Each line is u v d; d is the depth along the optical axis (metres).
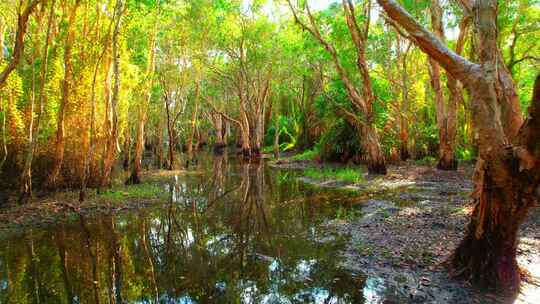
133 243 10.02
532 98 4.77
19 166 15.74
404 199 13.88
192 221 12.45
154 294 6.84
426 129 27.89
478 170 6.19
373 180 18.92
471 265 6.21
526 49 23.12
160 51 27.47
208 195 17.64
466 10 9.41
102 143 18.34
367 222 10.82
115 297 6.73
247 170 27.89
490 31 5.27
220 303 6.40
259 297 6.56
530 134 4.90
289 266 7.91
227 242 9.93
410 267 7.17
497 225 5.79
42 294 6.87
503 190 5.46
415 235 9.13
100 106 18.28
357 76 23.77
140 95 23.64
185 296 6.73
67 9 17.22
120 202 15.12
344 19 20.52
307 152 35.28
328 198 15.09
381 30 25.81
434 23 18.45
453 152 20.30
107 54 17.33
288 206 14.17
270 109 50.91
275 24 30.27
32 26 16.67
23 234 10.82
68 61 15.02
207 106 50.16
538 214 10.52
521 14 19.33
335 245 9.00
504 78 6.50
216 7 25.45
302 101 39.94
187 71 32.16
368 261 7.74
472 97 5.45
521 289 5.89
